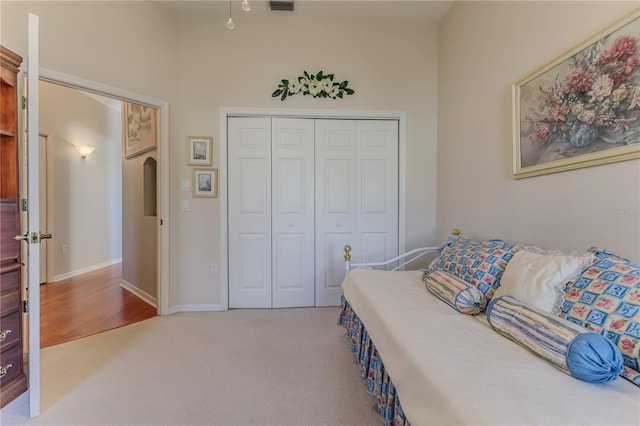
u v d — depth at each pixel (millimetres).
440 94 3096
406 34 3131
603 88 1375
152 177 3393
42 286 3902
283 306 3137
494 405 765
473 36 2484
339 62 3086
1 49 1584
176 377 1830
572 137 1544
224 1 2789
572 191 1569
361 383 1777
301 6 2869
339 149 3154
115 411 1527
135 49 2609
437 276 1730
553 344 960
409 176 3176
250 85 3018
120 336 2406
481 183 2385
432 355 1029
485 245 1825
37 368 1483
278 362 2014
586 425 691
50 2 2105
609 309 1003
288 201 3123
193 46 2959
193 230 2986
